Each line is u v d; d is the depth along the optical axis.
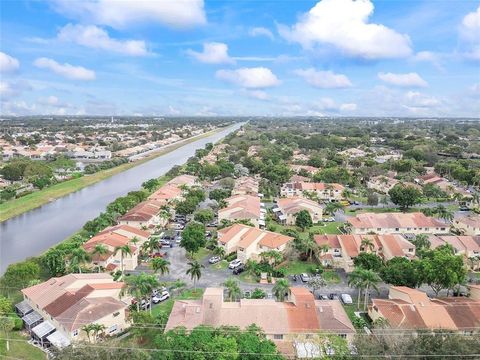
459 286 95.00
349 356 63.72
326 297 93.06
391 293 89.38
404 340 61.22
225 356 58.34
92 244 111.25
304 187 199.00
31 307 84.62
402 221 141.50
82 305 77.19
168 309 87.94
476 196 180.00
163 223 150.00
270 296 93.56
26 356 70.75
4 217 166.75
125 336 77.25
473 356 56.50
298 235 132.75
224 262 116.31
